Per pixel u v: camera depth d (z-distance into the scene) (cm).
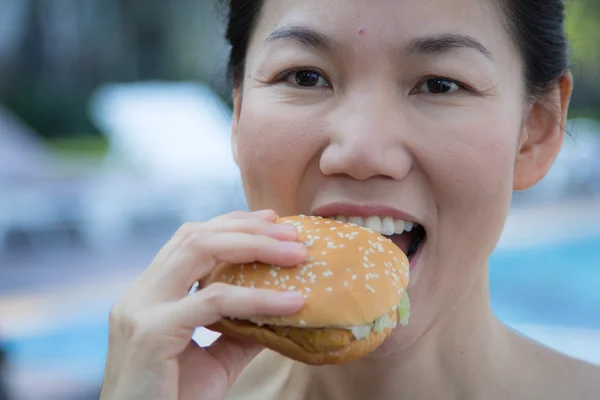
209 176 1162
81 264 936
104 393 160
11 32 1636
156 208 1088
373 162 163
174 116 1320
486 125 171
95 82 1702
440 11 164
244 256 156
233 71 221
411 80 169
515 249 904
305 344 152
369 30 164
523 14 182
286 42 174
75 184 1138
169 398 156
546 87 199
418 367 196
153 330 155
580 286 786
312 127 173
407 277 163
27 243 1017
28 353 662
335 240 160
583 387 205
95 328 725
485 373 202
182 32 1658
